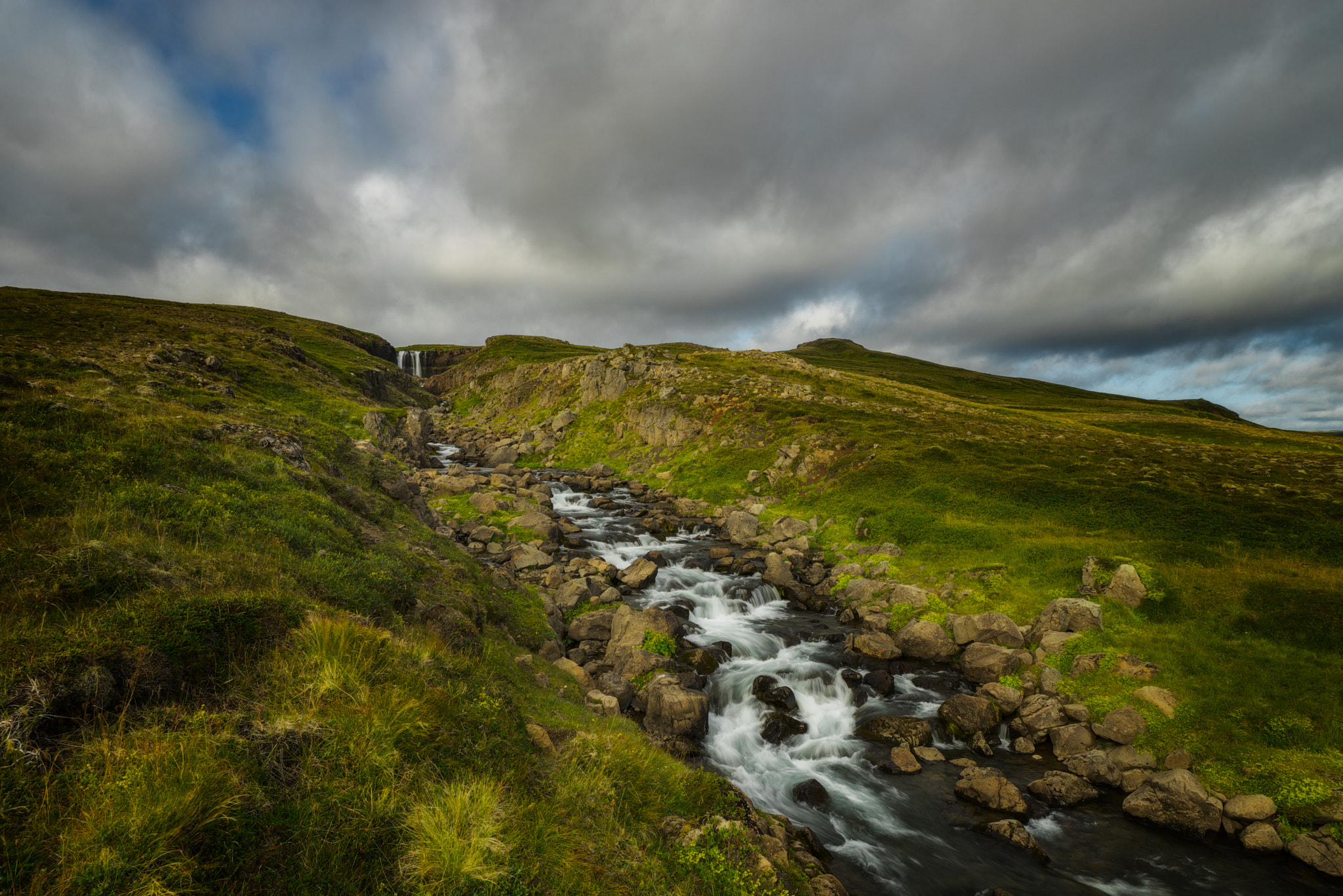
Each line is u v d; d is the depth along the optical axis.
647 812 8.78
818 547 35.31
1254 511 29.47
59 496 10.18
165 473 12.90
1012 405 114.88
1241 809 13.39
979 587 25.91
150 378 26.59
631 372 86.62
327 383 69.00
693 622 25.27
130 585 7.54
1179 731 15.84
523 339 173.75
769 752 16.42
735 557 34.41
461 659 10.20
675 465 59.50
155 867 4.37
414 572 15.84
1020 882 11.92
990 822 13.45
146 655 6.19
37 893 4.02
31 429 12.10
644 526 41.66
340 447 26.52
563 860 6.30
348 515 16.91
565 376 98.25
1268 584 21.42
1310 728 15.10
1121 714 16.47
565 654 20.06
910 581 28.11
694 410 67.06
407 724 6.84
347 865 5.14
